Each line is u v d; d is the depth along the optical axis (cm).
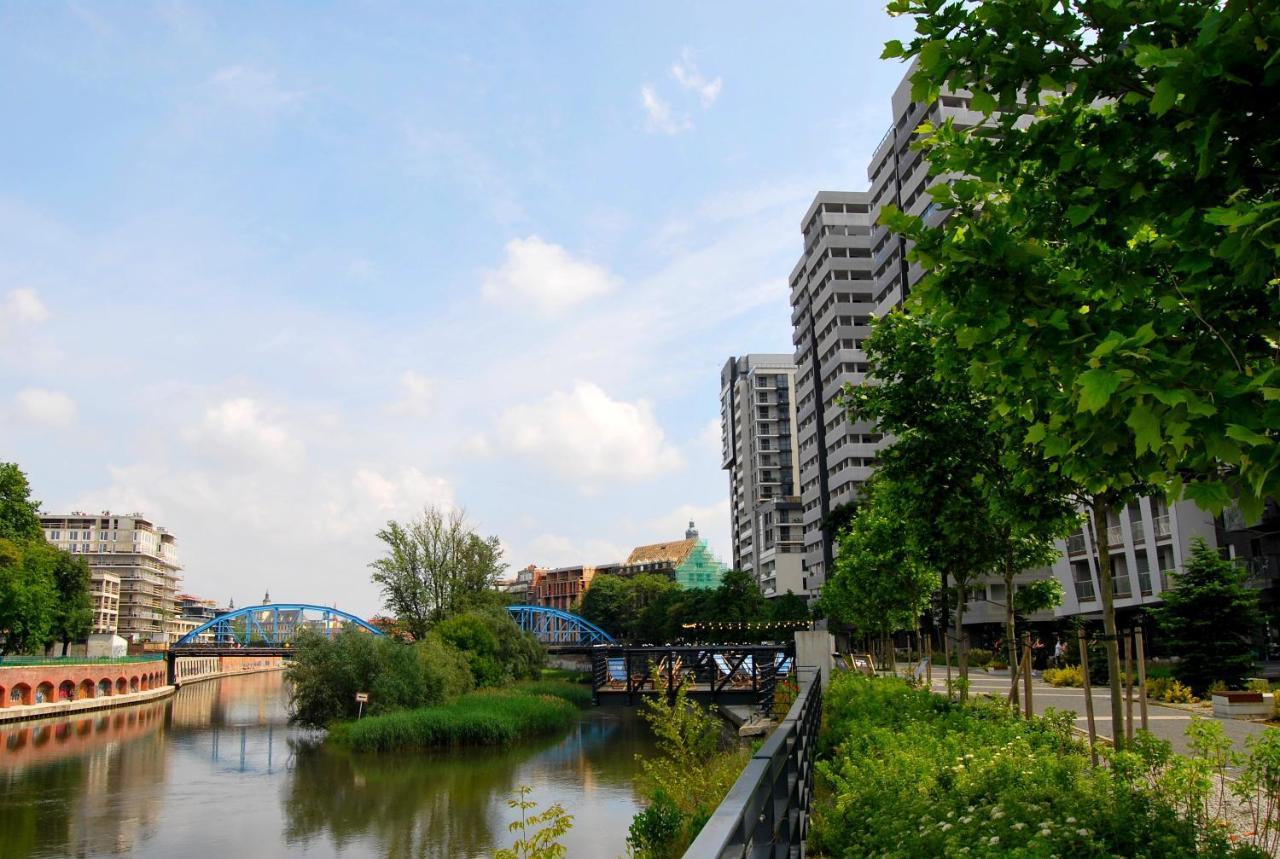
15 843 2850
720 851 230
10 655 7262
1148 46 407
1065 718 1218
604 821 2977
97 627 16562
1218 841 650
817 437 9750
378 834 2942
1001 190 579
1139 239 623
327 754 4584
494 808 3278
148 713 7256
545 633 12075
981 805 742
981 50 506
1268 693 2508
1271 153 425
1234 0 379
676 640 10312
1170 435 397
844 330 9094
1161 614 2725
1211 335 457
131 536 18838
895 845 725
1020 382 579
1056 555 1692
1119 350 396
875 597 3675
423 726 4775
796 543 12044
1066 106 511
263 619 11550
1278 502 401
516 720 5128
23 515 7194
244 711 7619
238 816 3209
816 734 1425
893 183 8138
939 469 1459
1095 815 668
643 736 5225
